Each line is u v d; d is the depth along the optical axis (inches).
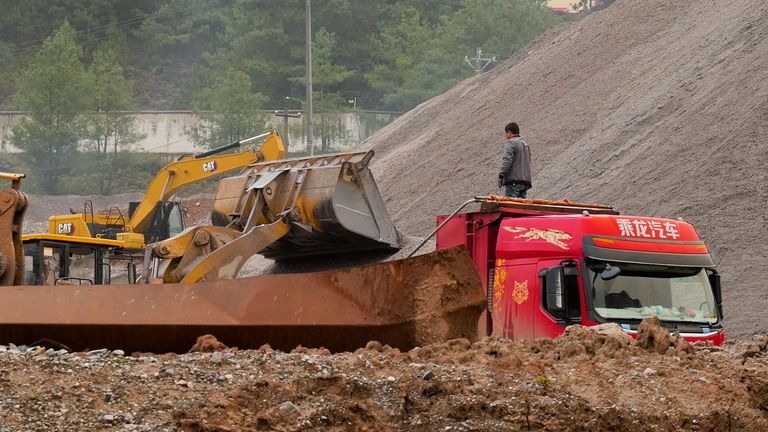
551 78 2038.6
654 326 544.1
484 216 859.4
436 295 519.8
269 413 387.5
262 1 5536.4
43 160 4306.1
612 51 1967.3
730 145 1294.3
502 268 823.1
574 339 526.6
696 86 1534.2
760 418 464.4
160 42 5910.4
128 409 397.1
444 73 4714.6
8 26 5974.4
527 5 4990.2
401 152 2233.0
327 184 1004.6
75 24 6023.6
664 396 465.1
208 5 6018.7
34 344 575.8
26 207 789.2
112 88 4421.8
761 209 1172.5
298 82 5098.4
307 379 423.8
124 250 1088.8
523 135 1824.6
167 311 555.5
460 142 1989.4
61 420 382.9
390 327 515.8
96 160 4330.7
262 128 4261.8
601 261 764.6
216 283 555.5
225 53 5625.0
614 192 1384.1
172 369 442.0
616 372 486.0
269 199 1018.7
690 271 788.6
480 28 4837.6
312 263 1116.5
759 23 1581.0
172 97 5541.3
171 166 1637.6
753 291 1052.5
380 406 415.8
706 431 448.8
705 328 772.6
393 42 5349.4
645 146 1455.5
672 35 1860.2
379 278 520.1
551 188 1537.9
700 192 1248.8
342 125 4389.8
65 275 1043.3
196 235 944.3
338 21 5556.1
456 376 447.2
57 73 4264.3
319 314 527.2
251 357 468.8
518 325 801.6
